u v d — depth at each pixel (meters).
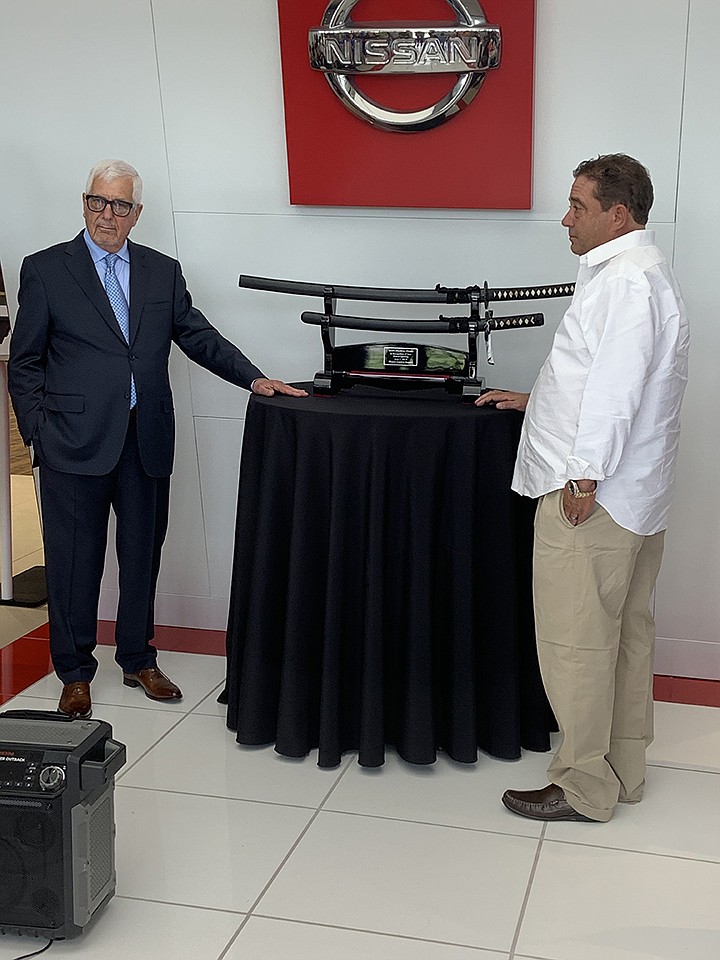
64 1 3.59
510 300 3.17
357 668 3.13
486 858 2.69
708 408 3.41
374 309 3.60
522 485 2.80
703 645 3.62
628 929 2.42
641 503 2.65
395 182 3.41
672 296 2.56
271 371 3.74
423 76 3.29
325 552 3.06
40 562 4.88
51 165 3.76
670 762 3.14
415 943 2.38
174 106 3.59
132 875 2.65
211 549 4.00
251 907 2.52
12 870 2.34
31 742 2.36
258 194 3.59
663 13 3.16
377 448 2.94
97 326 3.20
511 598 3.06
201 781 3.07
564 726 2.77
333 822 2.86
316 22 3.32
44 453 3.25
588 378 2.52
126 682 3.68
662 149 3.25
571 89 3.27
